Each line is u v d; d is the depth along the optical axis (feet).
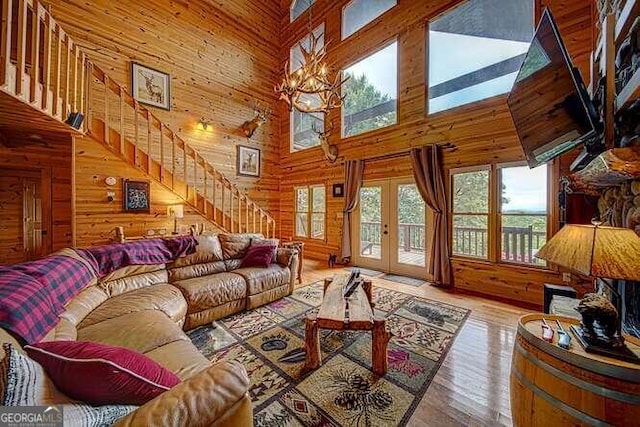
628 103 4.92
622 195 5.82
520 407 3.93
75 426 2.24
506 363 6.74
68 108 10.34
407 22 15.23
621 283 5.43
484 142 12.26
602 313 3.59
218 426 2.72
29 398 2.30
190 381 2.90
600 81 6.37
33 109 8.32
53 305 5.16
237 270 10.97
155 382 3.05
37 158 12.62
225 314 9.47
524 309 10.33
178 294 8.25
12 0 7.27
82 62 11.43
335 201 19.48
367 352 7.23
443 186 13.50
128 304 6.92
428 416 5.02
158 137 16.90
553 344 3.64
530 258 11.17
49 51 8.90
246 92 21.99
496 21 12.30
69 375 2.77
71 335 5.09
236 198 19.43
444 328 8.70
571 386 3.33
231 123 21.04
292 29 22.99
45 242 12.81
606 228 3.74
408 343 7.72
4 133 11.27
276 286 11.29
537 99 7.14
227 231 17.17
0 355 3.05
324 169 20.33
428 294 12.16
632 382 2.99
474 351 7.30
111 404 2.79
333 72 19.31
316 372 6.33
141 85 16.38
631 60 5.27
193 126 18.86
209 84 19.70
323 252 20.36
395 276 15.44
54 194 12.91
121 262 8.46
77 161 11.86
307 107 11.14
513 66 11.82
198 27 19.10
